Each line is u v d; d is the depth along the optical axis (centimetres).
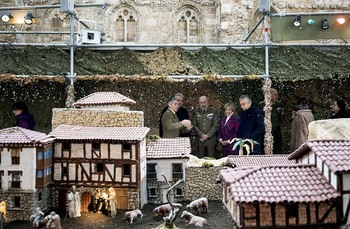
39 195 1241
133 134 1300
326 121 1366
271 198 854
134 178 1266
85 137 1284
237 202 848
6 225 1151
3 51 1688
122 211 1266
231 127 1642
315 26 1788
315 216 877
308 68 1719
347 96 1945
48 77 1648
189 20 2988
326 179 903
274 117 1805
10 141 1189
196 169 1380
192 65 1717
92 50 1752
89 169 1286
